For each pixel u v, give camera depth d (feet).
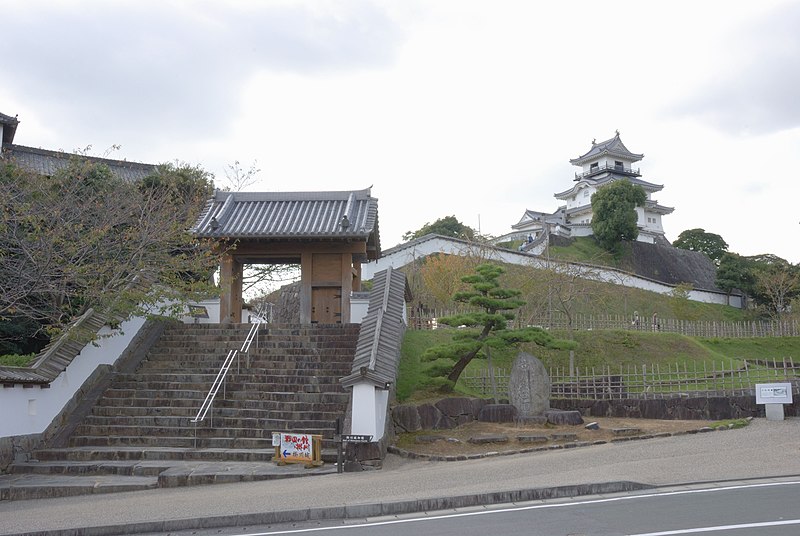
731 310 164.55
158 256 53.01
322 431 41.29
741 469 30.60
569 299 90.43
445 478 32.04
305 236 61.87
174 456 38.65
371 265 133.39
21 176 48.83
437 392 52.70
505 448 41.65
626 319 112.16
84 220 50.16
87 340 45.34
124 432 42.27
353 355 51.93
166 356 52.80
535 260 131.85
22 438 38.75
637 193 200.95
